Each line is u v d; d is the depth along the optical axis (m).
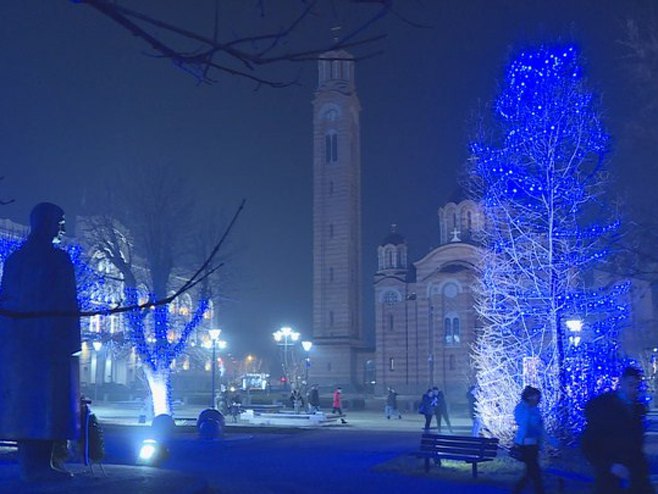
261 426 37.50
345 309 97.88
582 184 21.34
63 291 12.80
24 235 46.88
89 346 54.00
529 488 16.17
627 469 7.05
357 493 15.98
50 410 12.37
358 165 104.75
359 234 103.62
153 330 40.31
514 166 21.56
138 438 30.22
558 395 19.80
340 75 103.69
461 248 85.75
